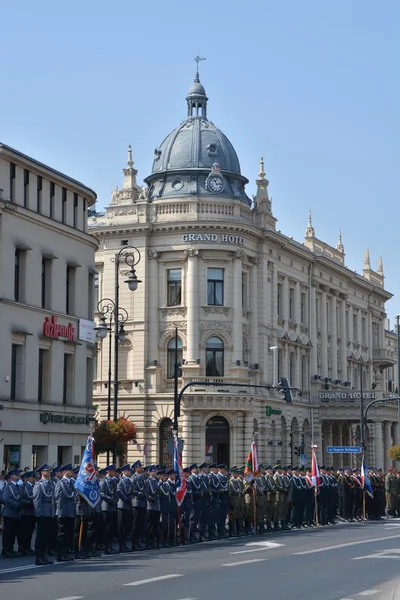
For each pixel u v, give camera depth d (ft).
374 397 290.35
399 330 286.87
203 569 81.15
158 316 245.04
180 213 244.63
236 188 256.11
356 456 314.55
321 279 299.99
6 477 94.12
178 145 256.32
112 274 249.75
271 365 259.19
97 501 91.50
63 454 167.84
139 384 243.19
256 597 64.08
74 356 171.12
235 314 242.99
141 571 79.46
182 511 109.70
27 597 63.77
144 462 233.76
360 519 164.45
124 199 252.01
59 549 89.71
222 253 242.78
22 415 153.58
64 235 168.76
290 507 139.64
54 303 164.96
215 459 238.07
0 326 148.56
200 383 162.61
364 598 63.67
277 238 260.21
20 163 155.43
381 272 371.15
